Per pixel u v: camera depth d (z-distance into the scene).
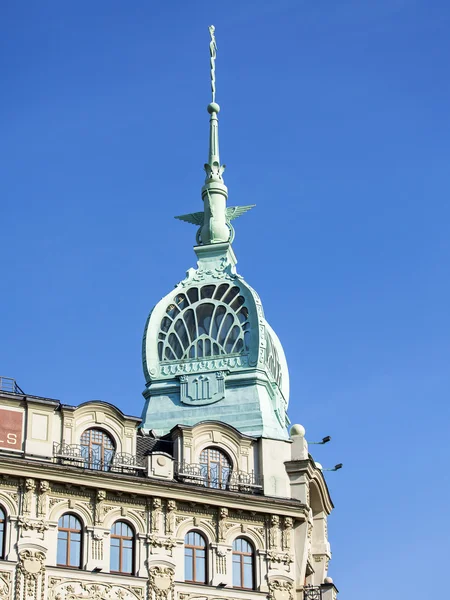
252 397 67.12
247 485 62.84
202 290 70.94
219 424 63.53
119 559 58.97
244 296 70.12
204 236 73.62
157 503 60.22
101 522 58.84
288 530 62.78
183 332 69.94
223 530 61.41
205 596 59.84
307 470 64.19
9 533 56.94
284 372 71.62
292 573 62.00
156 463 61.09
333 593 62.06
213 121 76.62
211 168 75.25
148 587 58.78
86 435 60.56
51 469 58.19
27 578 56.38
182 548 60.28
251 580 61.38
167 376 68.75
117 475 59.44
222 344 69.06
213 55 78.69
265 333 69.25
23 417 59.19
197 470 62.25
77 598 57.22
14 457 57.97
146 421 67.44
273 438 64.50
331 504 70.31
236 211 75.00
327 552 68.06
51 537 57.66
